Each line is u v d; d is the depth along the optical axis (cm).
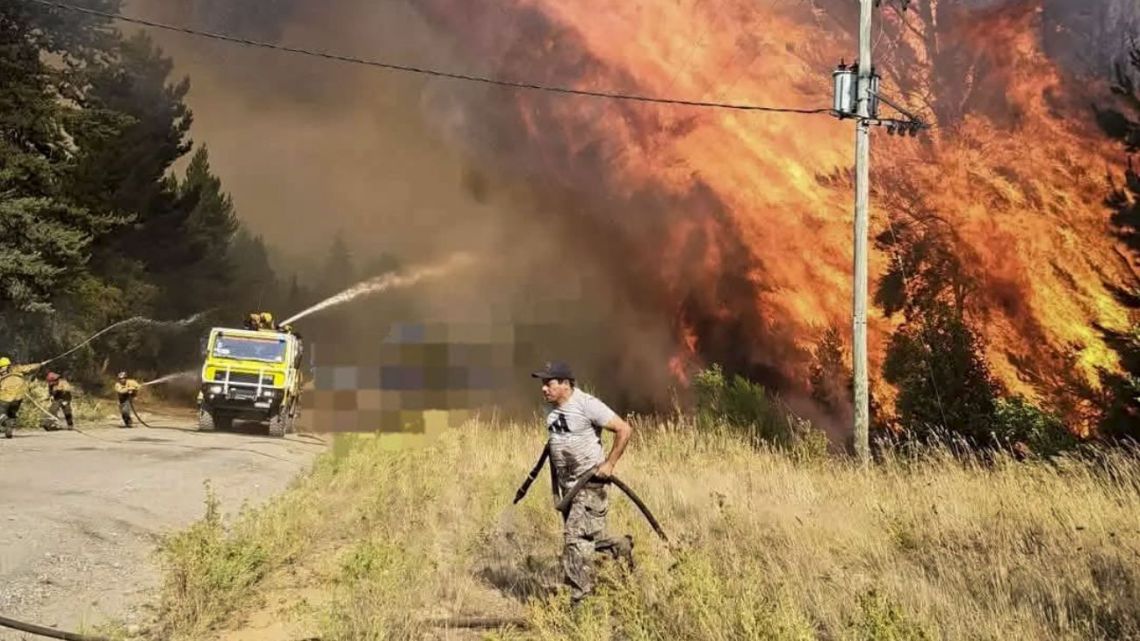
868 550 723
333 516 895
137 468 1213
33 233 2369
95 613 594
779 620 506
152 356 3356
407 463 1142
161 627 570
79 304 2847
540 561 720
